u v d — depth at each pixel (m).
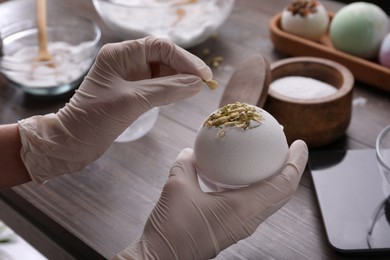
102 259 0.54
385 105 0.69
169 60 0.55
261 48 0.82
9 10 0.96
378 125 0.67
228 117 0.49
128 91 0.54
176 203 0.49
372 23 0.72
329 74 0.67
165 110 0.72
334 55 0.74
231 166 0.48
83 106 0.55
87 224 0.57
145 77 0.57
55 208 0.59
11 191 0.62
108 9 0.81
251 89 0.62
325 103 0.61
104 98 0.55
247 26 0.88
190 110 0.71
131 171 0.63
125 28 0.81
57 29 0.84
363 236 0.52
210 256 0.50
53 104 0.75
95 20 0.92
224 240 0.49
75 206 0.59
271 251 0.53
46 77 0.74
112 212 0.58
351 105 0.64
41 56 0.78
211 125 0.49
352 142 0.65
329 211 0.55
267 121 0.49
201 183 0.54
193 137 0.67
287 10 0.79
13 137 0.57
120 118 0.55
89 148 0.56
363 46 0.73
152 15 0.81
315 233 0.54
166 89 0.54
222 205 0.49
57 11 0.95
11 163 0.57
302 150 0.51
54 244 0.67
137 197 0.60
